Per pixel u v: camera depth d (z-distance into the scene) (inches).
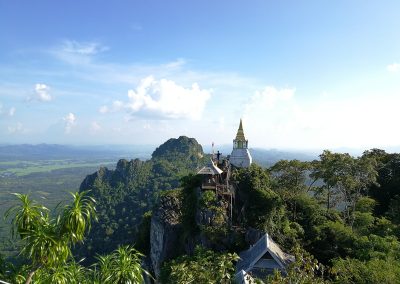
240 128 2456.9
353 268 1127.6
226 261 809.5
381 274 1067.9
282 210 1807.3
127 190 6407.5
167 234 2193.7
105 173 7130.9
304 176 2220.7
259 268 1312.7
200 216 1817.2
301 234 1745.8
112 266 567.2
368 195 2480.3
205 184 1947.6
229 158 2443.4
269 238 1457.9
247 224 1780.3
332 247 1640.0
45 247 490.6
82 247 4613.7
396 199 2182.6
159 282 1513.3
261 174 1966.0
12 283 510.0
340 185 2151.8
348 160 2084.2
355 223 1888.5
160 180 6555.1
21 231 495.5
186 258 1526.8
